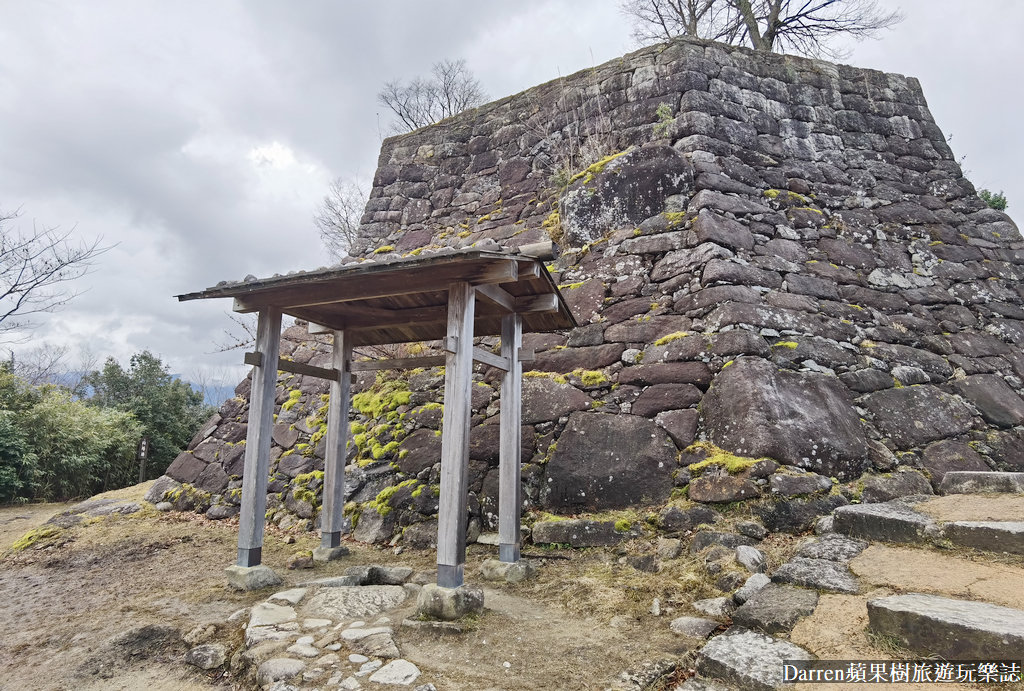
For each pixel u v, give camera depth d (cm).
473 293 374
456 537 333
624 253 640
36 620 358
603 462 480
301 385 734
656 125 725
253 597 365
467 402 356
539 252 375
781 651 246
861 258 648
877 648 231
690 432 471
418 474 551
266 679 250
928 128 798
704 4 1234
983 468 469
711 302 542
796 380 489
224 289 407
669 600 327
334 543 468
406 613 324
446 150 950
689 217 623
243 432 667
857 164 741
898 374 538
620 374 544
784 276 590
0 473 880
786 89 766
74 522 578
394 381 680
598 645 282
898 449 467
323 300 406
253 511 397
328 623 306
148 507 618
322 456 619
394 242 912
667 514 421
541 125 859
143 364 1738
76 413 1059
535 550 446
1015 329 634
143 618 341
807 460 427
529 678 249
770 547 369
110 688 270
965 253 694
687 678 247
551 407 546
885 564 305
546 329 508
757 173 686
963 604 239
